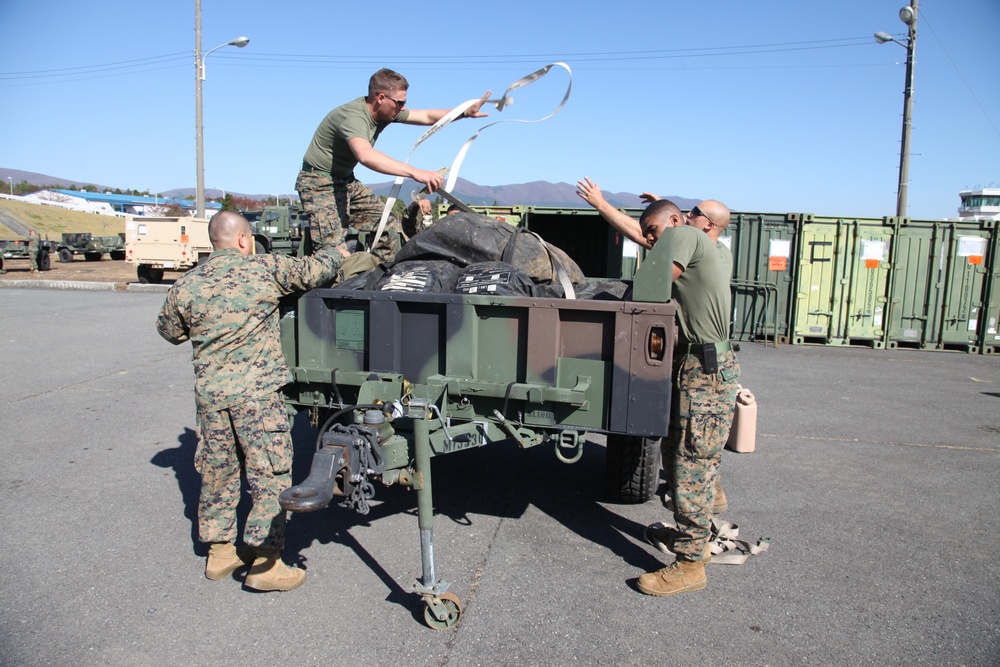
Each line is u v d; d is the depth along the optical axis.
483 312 3.75
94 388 8.09
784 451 6.24
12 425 6.60
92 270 25.86
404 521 4.57
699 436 3.53
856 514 4.81
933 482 5.47
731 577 3.86
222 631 3.27
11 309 14.51
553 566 3.96
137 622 3.34
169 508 4.71
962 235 12.27
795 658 3.12
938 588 3.78
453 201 4.68
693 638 3.26
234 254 3.56
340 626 3.32
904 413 7.73
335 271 3.95
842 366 10.73
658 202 3.96
